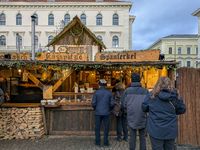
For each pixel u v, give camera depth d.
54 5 20.23
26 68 3.72
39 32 20.30
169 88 1.92
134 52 3.53
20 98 5.02
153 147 2.02
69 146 3.25
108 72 8.23
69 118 3.90
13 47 20.02
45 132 3.86
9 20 20.27
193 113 3.22
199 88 3.21
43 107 3.76
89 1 21.52
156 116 1.94
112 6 20.47
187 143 3.20
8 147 3.20
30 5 20.02
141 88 2.68
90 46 8.44
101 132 3.89
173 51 30.47
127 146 3.26
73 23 8.13
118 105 3.39
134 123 2.59
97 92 3.22
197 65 22.05
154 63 3.24
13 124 3.69
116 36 20.77
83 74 8.02
